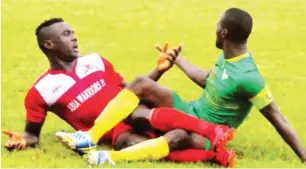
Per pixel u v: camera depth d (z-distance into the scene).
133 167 20.09
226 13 21.31
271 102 20.95
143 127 21.48
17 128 25.14
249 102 21.53
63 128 25.16
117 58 35.75
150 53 36.59
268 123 25.84
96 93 22.72
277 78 32.62
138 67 34.25
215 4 45.12
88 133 20.80
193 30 40.56
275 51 37.03
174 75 32.50
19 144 22.17
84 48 37.34
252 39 38.88
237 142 23.48
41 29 22.80
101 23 41.69
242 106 21.44
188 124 20.70
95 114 22.64
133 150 20.52
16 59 35.41
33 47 37.44
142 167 20.11
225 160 20.28
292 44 38.12
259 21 41.81
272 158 21.75
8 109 27.56
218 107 21.48
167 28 40.91
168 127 20.88
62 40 22.59
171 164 20.59
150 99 21.41
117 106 21.06
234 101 21.31
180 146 20.81
